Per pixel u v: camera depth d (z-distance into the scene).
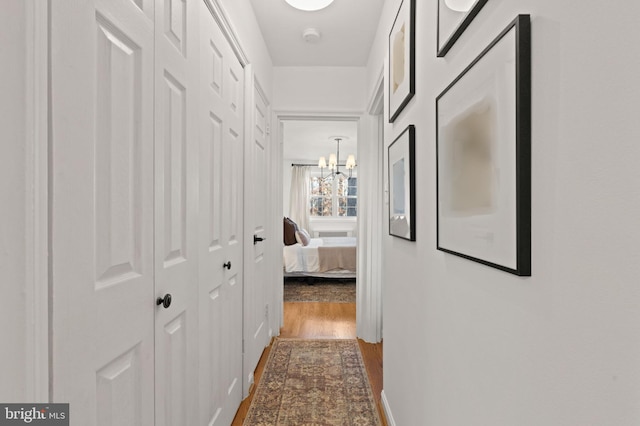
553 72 0.59
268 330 3.14
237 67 2.06
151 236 1.04
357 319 3.30
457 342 1.02
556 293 0.59
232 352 1.99
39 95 0.61
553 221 0.59
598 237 0.50
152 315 1.06
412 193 1.48
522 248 0.66
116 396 0.88
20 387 0.59
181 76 1.25
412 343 1.51
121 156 0.90
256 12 2.40
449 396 1.08
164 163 1.13
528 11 0.66
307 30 2.61
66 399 0.70
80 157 0.74
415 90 1.47
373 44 2.78
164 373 1.14
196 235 1.40
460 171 0.95
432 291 1.25
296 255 5.39
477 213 0.85
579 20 0.53
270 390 2.33
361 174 3.28
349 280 5.72
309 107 3.26
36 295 0.61
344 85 3.27
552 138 0.60
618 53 0.46
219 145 1.72
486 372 0.84
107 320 0.84
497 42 0.75
